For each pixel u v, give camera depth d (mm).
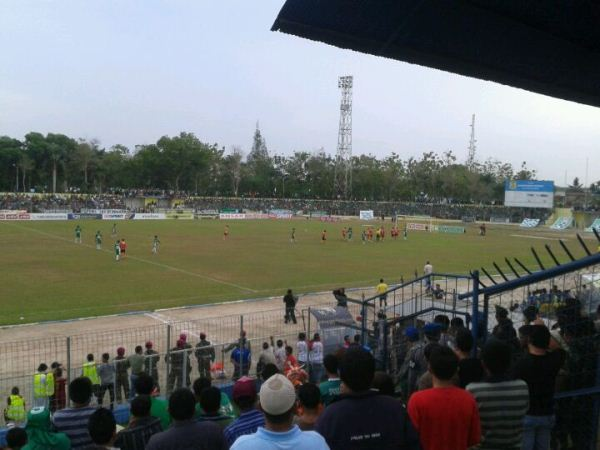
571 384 6820
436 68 6848
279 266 42719
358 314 22547
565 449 6793
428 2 5336
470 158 181375
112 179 153625
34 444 6316
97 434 5418
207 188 165000
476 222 122188
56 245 53062
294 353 18484
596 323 8133
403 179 170000
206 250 52281
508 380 5051
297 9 5348
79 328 22797
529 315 8859
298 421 5074
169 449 4789
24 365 17703
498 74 7129
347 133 145375
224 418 6145
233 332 22422
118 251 44250
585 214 109688
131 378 14523
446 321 10625
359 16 5449
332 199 149875
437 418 4438
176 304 27984
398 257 50312
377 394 4188
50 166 144375
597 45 6430
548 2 5441
